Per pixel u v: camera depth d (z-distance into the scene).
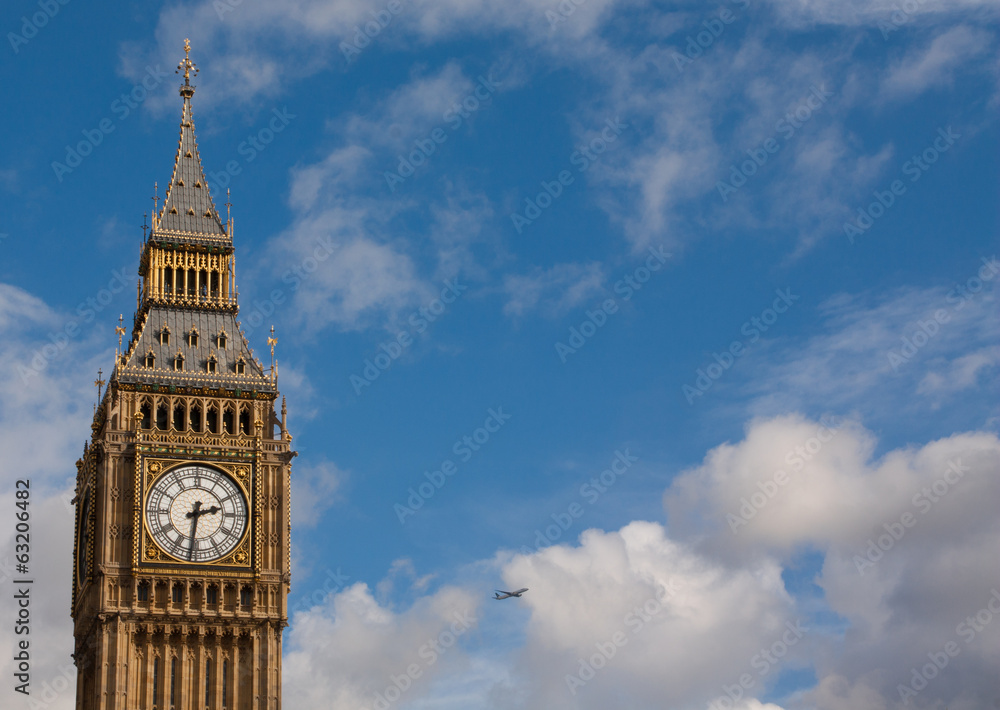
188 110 159.88
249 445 142.38
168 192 154.25
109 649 134.38
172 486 139.62
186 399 143.38
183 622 136.25
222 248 152.25
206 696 135.38
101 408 145.62
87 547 139.38
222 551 138.88
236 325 149.25
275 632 138.00
